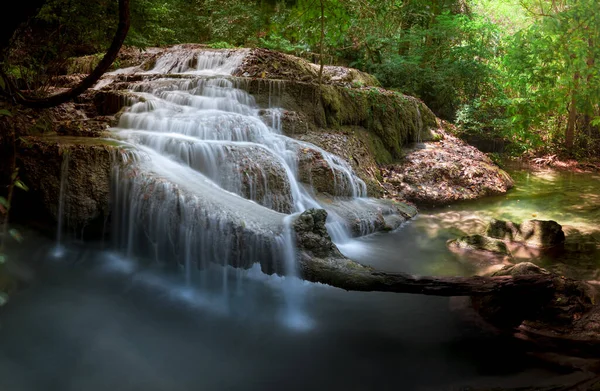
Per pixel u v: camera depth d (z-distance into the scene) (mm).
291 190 7133
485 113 14289
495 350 4188
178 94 8422
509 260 6188
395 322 4707
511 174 12094
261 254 5055
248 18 14070
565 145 14062
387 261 6207
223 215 5266
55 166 5773
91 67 11336
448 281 4395
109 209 5953
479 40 15547
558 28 6809
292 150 7758
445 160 10625
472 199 9523
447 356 4125
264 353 4219
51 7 5520
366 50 14969
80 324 4598
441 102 15109
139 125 7500
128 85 9031
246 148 6969
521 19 16000
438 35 14812
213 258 5305
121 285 5348
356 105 10125
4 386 3727
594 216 8234
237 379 3871
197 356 4176
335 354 4203
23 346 4234
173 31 14328
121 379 3855
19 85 6465
